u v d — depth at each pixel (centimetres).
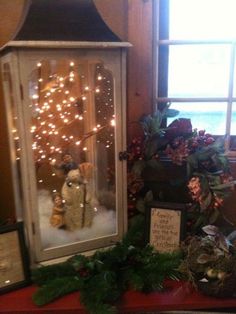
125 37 118
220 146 110
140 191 124
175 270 100
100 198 112
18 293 98
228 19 122
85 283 97
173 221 111
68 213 108
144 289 97
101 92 102
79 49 91
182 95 129
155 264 102
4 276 98
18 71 88
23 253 101
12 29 114
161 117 115
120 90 100
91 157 109
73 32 89
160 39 125
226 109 129
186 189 125
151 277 98
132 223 117
